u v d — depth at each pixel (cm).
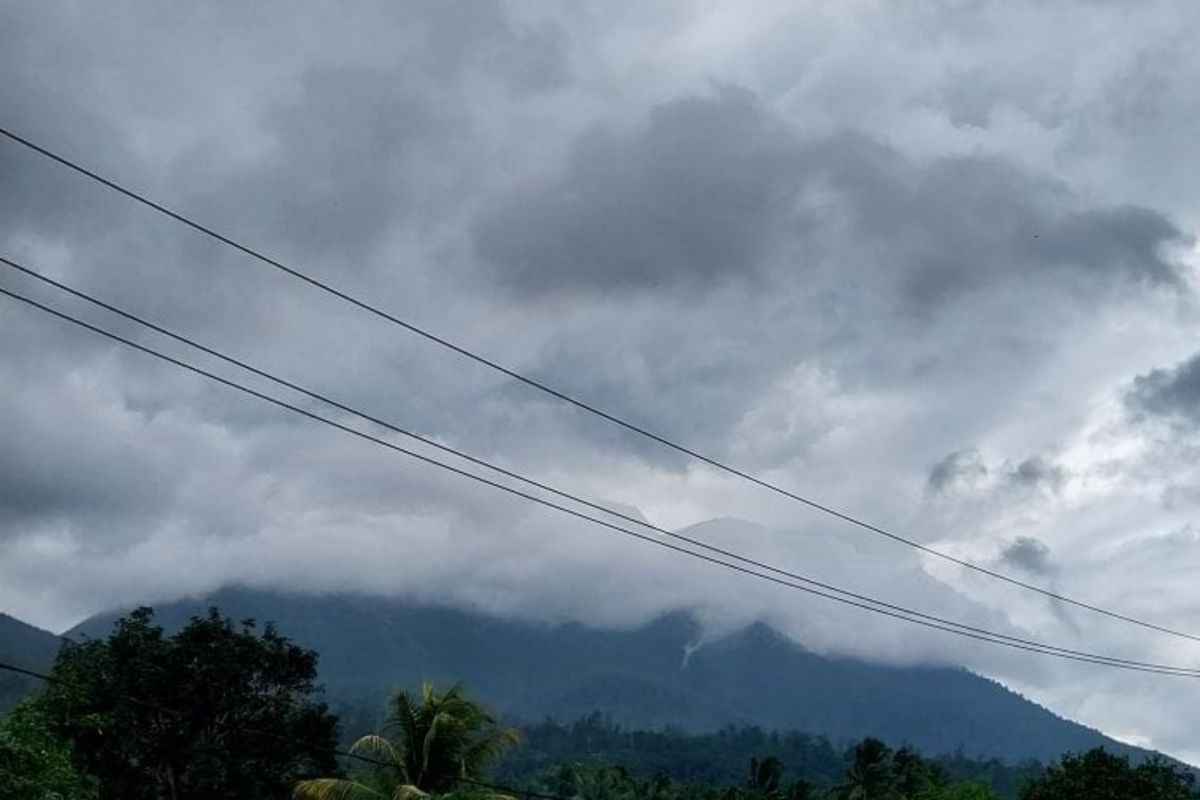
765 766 13700
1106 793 4719
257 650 5566
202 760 5225
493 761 5006
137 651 5381
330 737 5694
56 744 3812
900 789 11781
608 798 12150
